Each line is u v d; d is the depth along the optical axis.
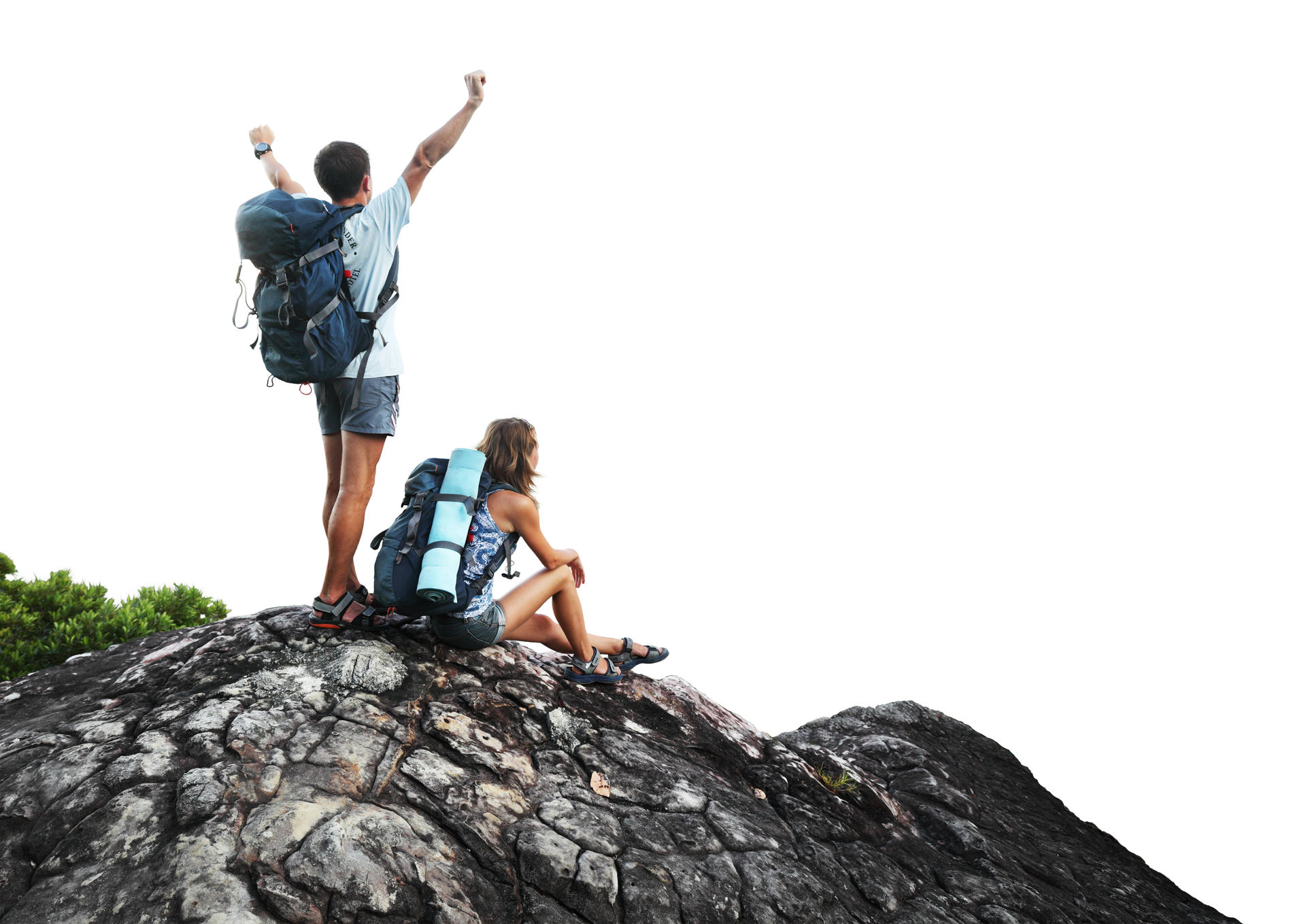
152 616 7.44
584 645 5.04
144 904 2.89
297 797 3.44
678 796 4.28
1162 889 6.11
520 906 3.38
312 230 3.92
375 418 4.34
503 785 3.92
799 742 6.18
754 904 3.80
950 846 5.33
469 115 4.29
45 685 4.46
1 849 3.19
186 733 3.74
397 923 3.07
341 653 4.41
